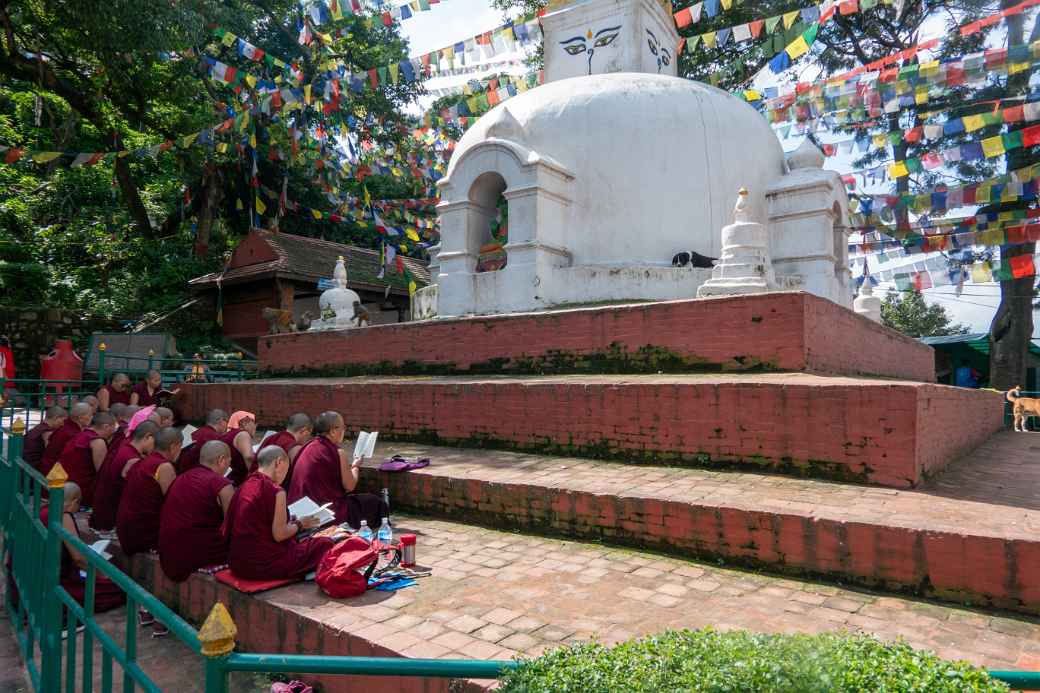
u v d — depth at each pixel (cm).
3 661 487
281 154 1930
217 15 1808
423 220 1944
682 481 585
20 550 518
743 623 387
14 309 1916
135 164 2738
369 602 433
